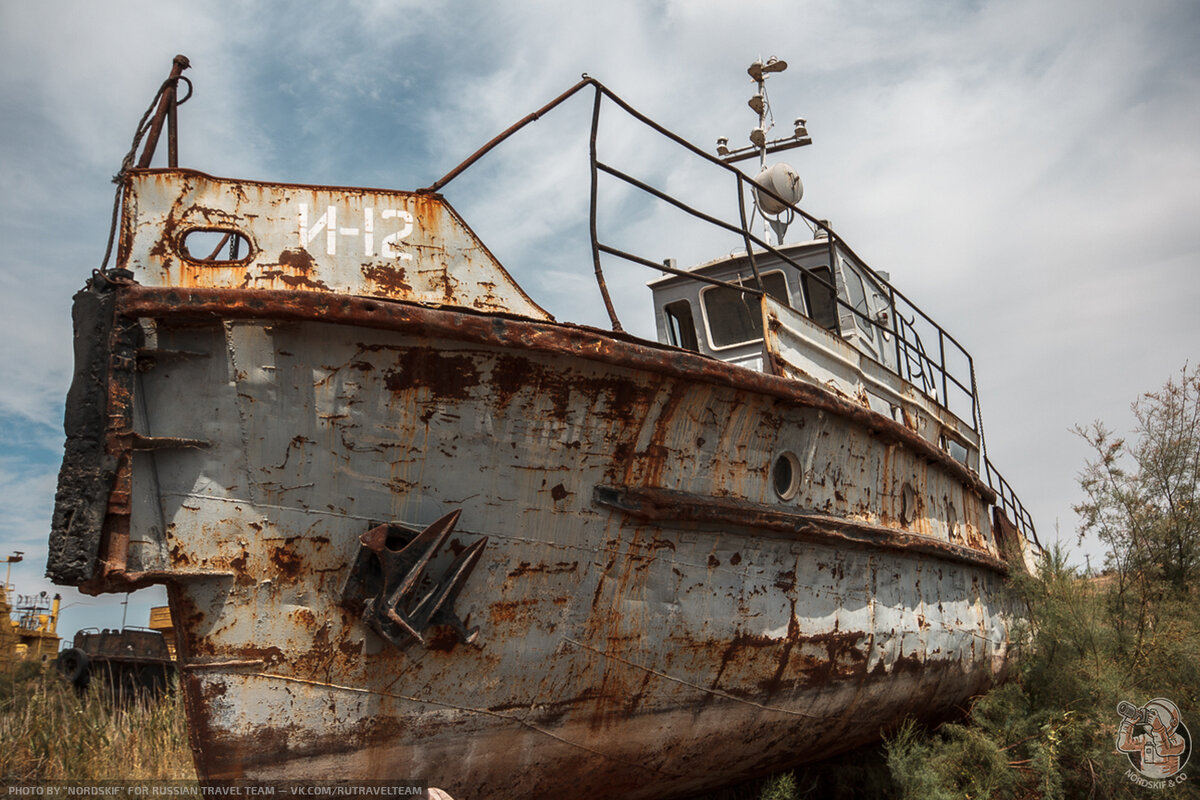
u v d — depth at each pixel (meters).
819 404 5.56
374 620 4.00
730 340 8.20
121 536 3.73
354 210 4.42
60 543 3.65
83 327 3.83
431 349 4.07
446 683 4.36
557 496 4.54
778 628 5.56
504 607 4.46
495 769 4.63
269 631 4.02
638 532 4.80
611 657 4.84
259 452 3.99
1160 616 7.77
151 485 3.87
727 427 5.15
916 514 7.36
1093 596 8.28
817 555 5.84
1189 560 8.20
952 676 7.77
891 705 6.93
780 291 8.10
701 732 5.38
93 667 11.93
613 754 5.04
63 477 3.71
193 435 3.92
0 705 7.69
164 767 6.76
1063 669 7.38
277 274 4.20
